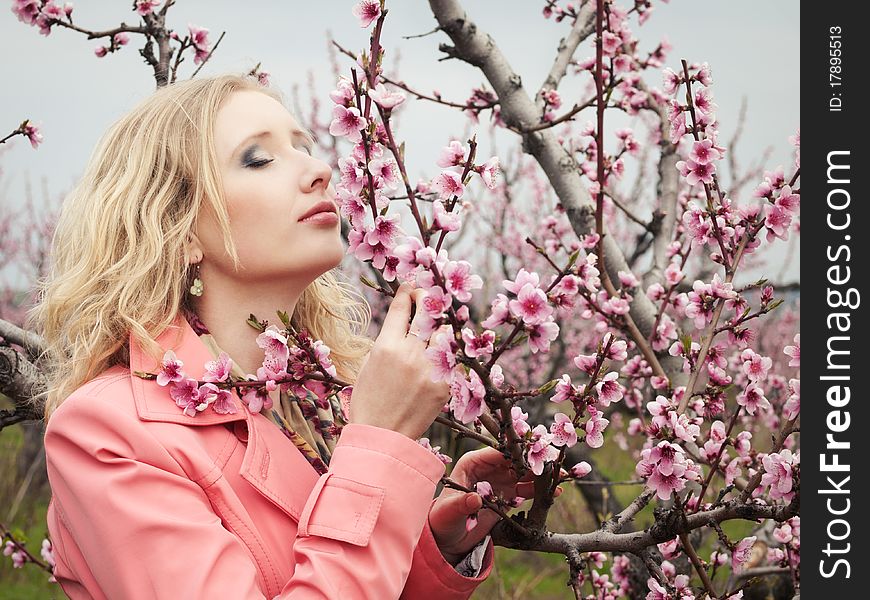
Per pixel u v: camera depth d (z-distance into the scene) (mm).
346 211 1352
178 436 1433
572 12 3088
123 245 1655
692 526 1560
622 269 2793
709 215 1779
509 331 1455
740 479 1884
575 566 1624
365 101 1322
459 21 2682
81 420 1425
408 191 1280
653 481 1507
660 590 1662
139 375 1460
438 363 1245
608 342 1399
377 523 1353
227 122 1618
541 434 1391
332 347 2074
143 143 1680
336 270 2236
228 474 1486
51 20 2498
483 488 1565
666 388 2027
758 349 7336
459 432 1485
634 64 3094
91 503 1343
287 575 1445
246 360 1640
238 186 1568
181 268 1627
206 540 1305
